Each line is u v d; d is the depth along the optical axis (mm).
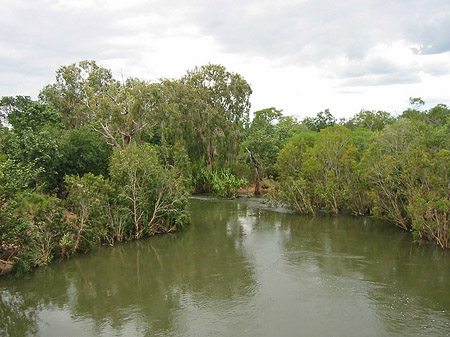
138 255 19922
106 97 37281
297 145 40094
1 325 12273
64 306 13633
